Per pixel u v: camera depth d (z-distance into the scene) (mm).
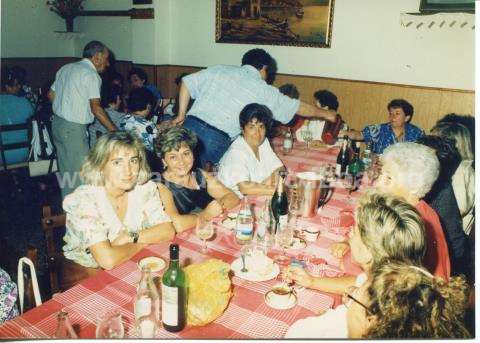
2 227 3236
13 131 3549
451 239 1871
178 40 5668
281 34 4797
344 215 1867
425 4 3979
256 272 1349
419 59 4148
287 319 1135
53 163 3928
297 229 1726
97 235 1475
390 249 945
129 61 6262
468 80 3963
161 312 1132
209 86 2969
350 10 4375
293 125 3805
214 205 1863
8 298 1413
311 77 4738
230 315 1142
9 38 6227
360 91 4484
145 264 1378
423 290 849
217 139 3008
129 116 3232
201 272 1157
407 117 3443
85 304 1165
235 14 5043
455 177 2117
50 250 1571
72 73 3332
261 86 2943
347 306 1060
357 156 2809
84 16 6590
